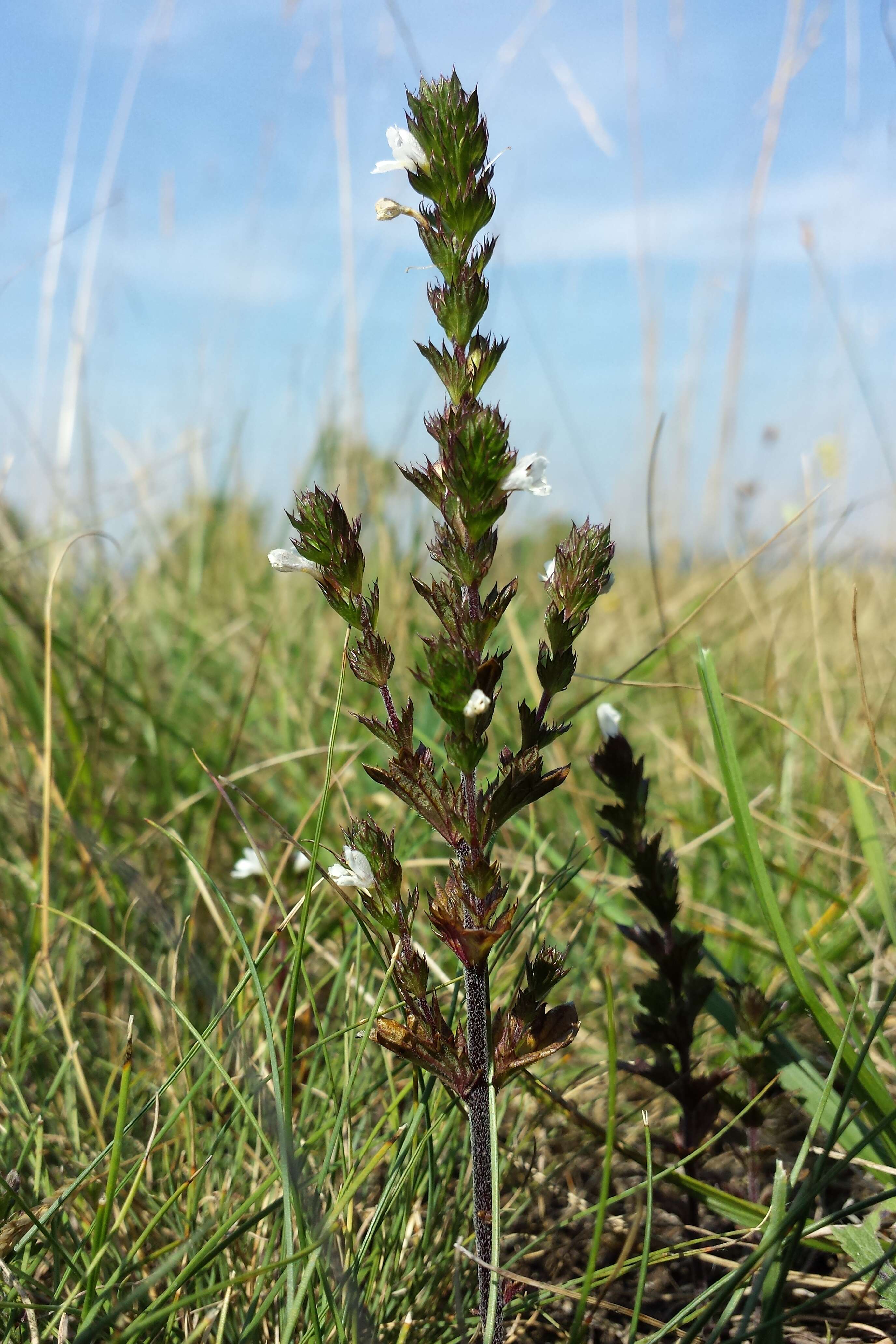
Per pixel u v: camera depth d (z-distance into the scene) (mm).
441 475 241
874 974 351
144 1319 226
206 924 422
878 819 478
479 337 239
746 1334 245
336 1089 315
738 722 620
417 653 274
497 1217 244
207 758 525
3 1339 249
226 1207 285
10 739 451
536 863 385
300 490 244
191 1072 327
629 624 811
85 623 664
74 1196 285
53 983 333
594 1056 378
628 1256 299
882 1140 295
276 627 699
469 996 245
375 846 247
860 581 874
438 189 236
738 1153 302
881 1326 281
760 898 309
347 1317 250
